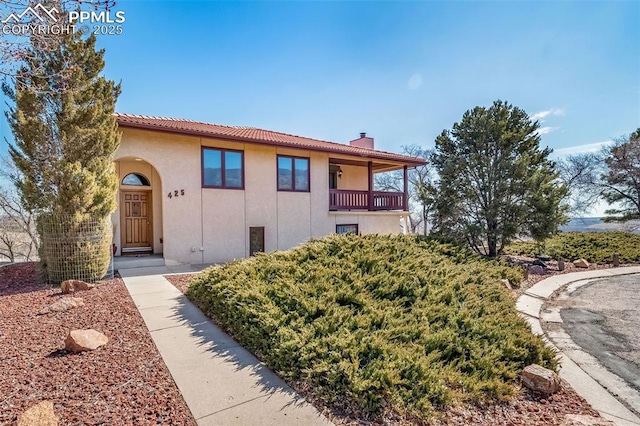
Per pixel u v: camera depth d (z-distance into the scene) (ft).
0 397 9.71
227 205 39.19
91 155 26.73
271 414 9.44
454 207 41.83
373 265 20.80
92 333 14.01
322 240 25.81
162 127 32.50
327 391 10.29
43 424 7.93
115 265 32.68
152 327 16.16
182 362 12.59
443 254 30.89
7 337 14.33
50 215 25.70
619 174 64.44
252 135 42.32
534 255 45.73
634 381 13.19
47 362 12.09
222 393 10.49
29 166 25.07
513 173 39.37
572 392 11.95
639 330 19.33
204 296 18.78
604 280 33.45
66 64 25.38
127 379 11.08
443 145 46.03
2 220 56.90
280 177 43.55
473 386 10.87
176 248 35.76
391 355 11.48
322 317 14.44
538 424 9.67
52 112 25.75
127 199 37.14
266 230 42.09
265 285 17.94
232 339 14.99
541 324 20.56
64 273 25.70
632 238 51.44
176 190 35.88
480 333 14.53
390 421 9.27
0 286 25.41
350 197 50.83
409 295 17.74
